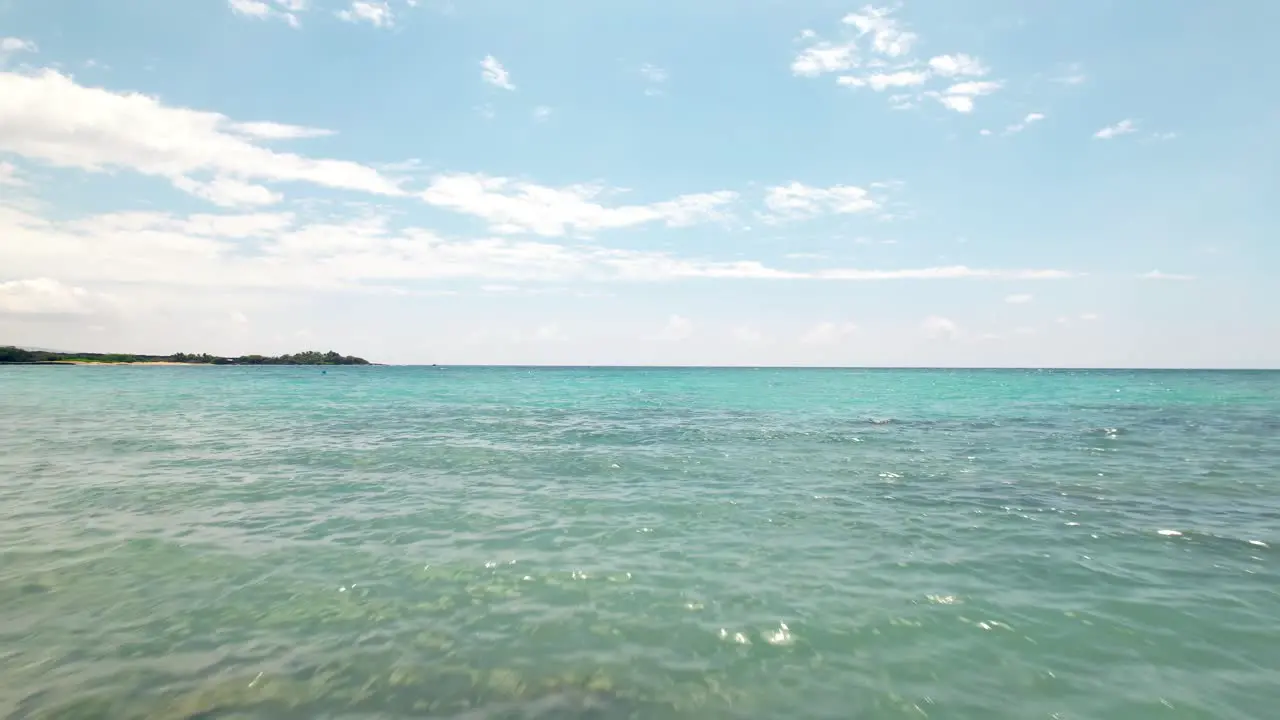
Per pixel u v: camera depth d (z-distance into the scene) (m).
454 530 11.59
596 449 21.34
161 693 6.08
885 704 6.01
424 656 6.89
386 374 119.56
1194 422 29.91
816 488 15.15
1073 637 7.28
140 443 22.05
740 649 7.06
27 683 6.20
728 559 10.03
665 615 7.94
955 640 7.24
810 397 50.56
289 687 6.23
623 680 6.44
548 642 7.22
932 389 63.12
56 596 8.32
